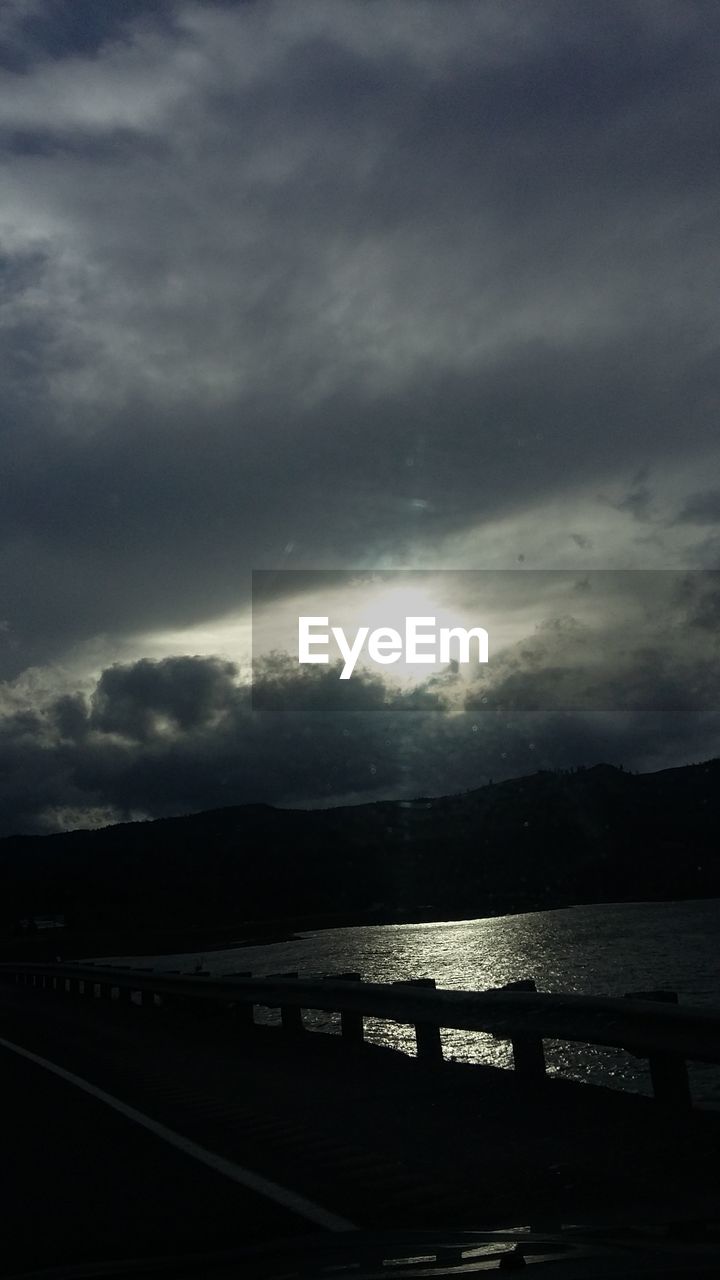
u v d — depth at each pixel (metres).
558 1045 15.90
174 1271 5.21
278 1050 13.72
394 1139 8.12
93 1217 6.36
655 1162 6.95
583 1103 8.76
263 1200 6.60
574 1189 6.49
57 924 103.88
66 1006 24.64
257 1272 5.05
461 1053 15.04
